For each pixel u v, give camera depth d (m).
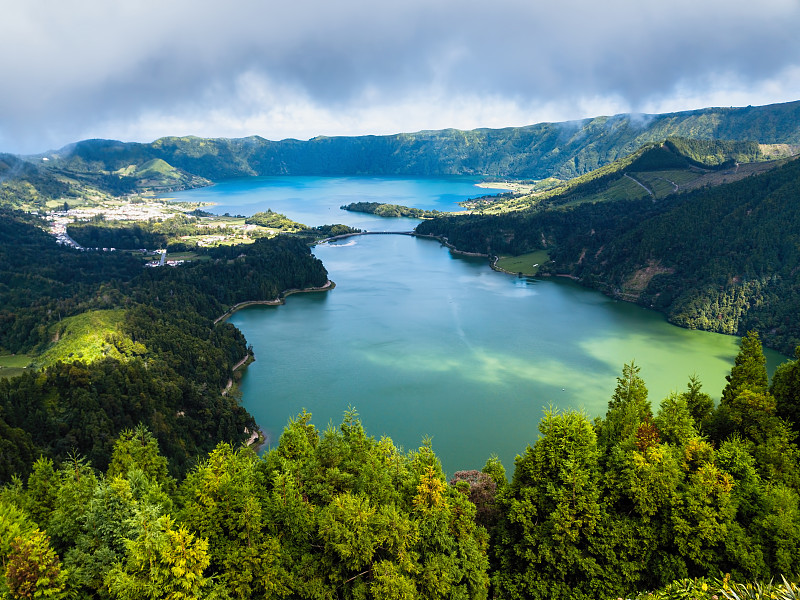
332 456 73.81
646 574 63.03
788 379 86.81
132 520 53.53
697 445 70.06
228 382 186.75
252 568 55.31
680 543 61.00
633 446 72.31
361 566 58.66
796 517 61.28
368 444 82.94
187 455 134.38
